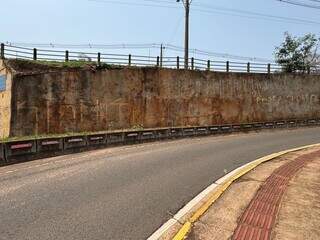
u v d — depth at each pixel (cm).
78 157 1748
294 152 2039
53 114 2967
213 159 1739
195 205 971
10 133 2741
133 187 1145
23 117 2808
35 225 783
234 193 1080
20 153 1622
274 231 779
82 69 3155
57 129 2989
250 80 4159
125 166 1506
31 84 2858
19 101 2792
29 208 898
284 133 3192
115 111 3331
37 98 2886
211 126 3064
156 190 1117
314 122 4066
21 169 1415
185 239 732
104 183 1186
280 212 907
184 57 3853
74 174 1321
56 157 1748
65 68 3084
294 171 1452
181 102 3728
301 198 1043
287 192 1105
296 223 834
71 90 3078
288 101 4391
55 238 716
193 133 2917
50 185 1141
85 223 806
